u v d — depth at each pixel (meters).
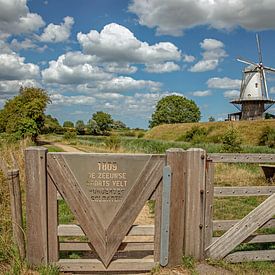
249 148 30.95
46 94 51.72
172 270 4.46
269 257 4.91
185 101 94.56
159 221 4.50
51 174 4.36
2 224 5.06
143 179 4.44
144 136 72.25
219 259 4.70
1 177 6.19
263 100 57.19
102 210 4.44
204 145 35.00
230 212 8.20
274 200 4.74
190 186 4.53
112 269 4.49
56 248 4.45
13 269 4.24
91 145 47.19
